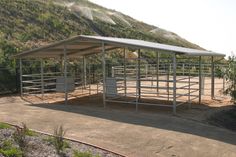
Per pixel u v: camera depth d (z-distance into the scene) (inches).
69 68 1048.2
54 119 521.3
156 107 642.8
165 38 2470.5
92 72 1112.2
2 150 307.6
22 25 1428.4
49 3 1920.5
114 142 406.9
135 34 2122.3
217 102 706.2
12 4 1593.3
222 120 570.3
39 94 821.9
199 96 684.7
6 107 624.7
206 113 587.8
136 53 1552.7
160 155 368.5
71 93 844.0
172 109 621.6
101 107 638.5
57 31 1535.4
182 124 504.1
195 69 1190.3
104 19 2158.0
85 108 623.2
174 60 560.1
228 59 684.7
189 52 578.9
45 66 949.2
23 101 706.2
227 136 447.2
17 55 742.5
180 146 398.6
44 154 320.5
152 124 498.0
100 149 374.0
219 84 1034.1
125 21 2468.0
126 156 356.2
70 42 649.6
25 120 510.3
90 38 623.2
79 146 376.2
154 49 569.0
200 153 377.7
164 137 430.0
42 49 697.0
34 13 1617.9
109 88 659.4
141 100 718.5
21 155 307.4
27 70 887.1
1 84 818.2
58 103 684.1
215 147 397.7
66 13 1854.1
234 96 667.4
